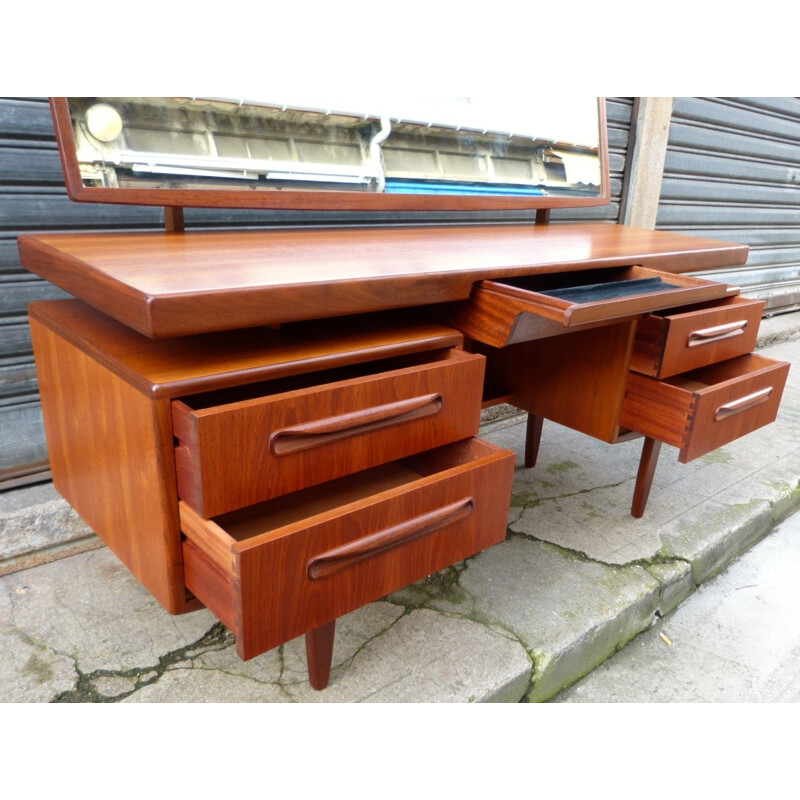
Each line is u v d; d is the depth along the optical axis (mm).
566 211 2984
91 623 1480
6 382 1681
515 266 1390
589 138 2367
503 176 2125
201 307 947
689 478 2342
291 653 1423
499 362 2086
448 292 1284
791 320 4613
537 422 2262
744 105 3719
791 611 1863
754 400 1807
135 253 1244
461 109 1977
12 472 1742
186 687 1318
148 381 973
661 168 3285
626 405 1786
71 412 1283
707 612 1844
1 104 1513
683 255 1783
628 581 1734
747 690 1568
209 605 1036
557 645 1480
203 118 1526
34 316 1370
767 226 4395
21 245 1374
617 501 2148
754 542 2184
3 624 1464
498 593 1652
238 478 999
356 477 1454
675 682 1581
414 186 1906
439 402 1237
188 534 1040
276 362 1081
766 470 2441
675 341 1673
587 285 1847
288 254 1355
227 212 1938
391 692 1323
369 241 1672
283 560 970
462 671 1388
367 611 1558
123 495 1151
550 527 1969
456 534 1229
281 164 1646
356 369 1439
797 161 4367
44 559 1686
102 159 1398
